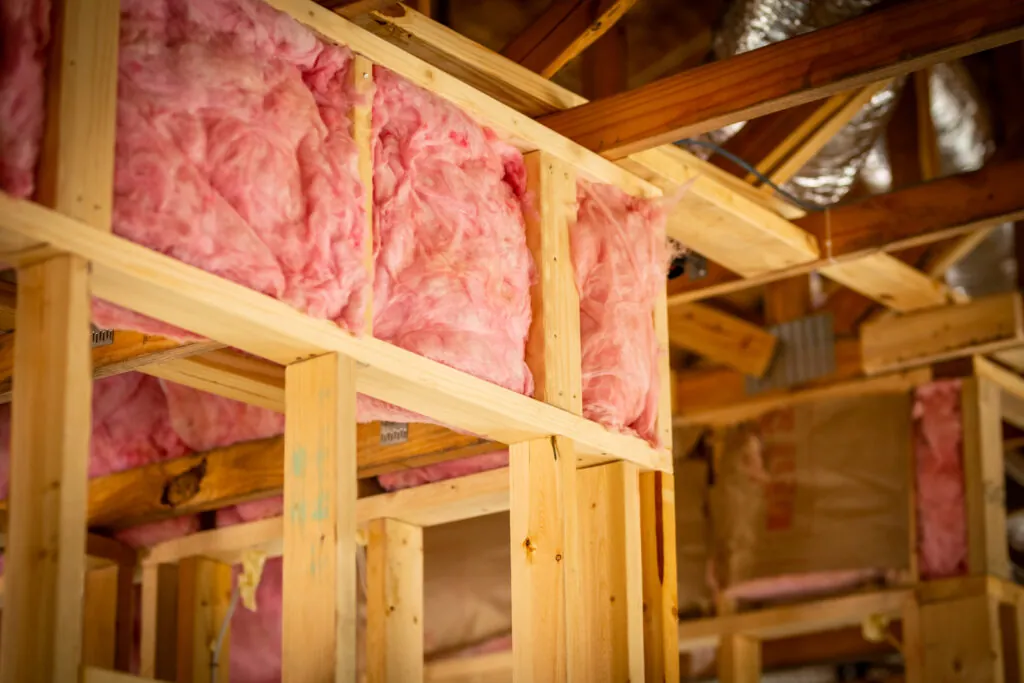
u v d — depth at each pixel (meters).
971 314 6.10
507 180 3.88
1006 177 4.86
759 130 5.40
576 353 3.85
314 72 3.29
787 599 6.41
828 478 6.40
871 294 6.04
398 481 4.68
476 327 3.55
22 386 2.71
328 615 3.09
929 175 6.13
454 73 4.02
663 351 4.16
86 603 4.94
